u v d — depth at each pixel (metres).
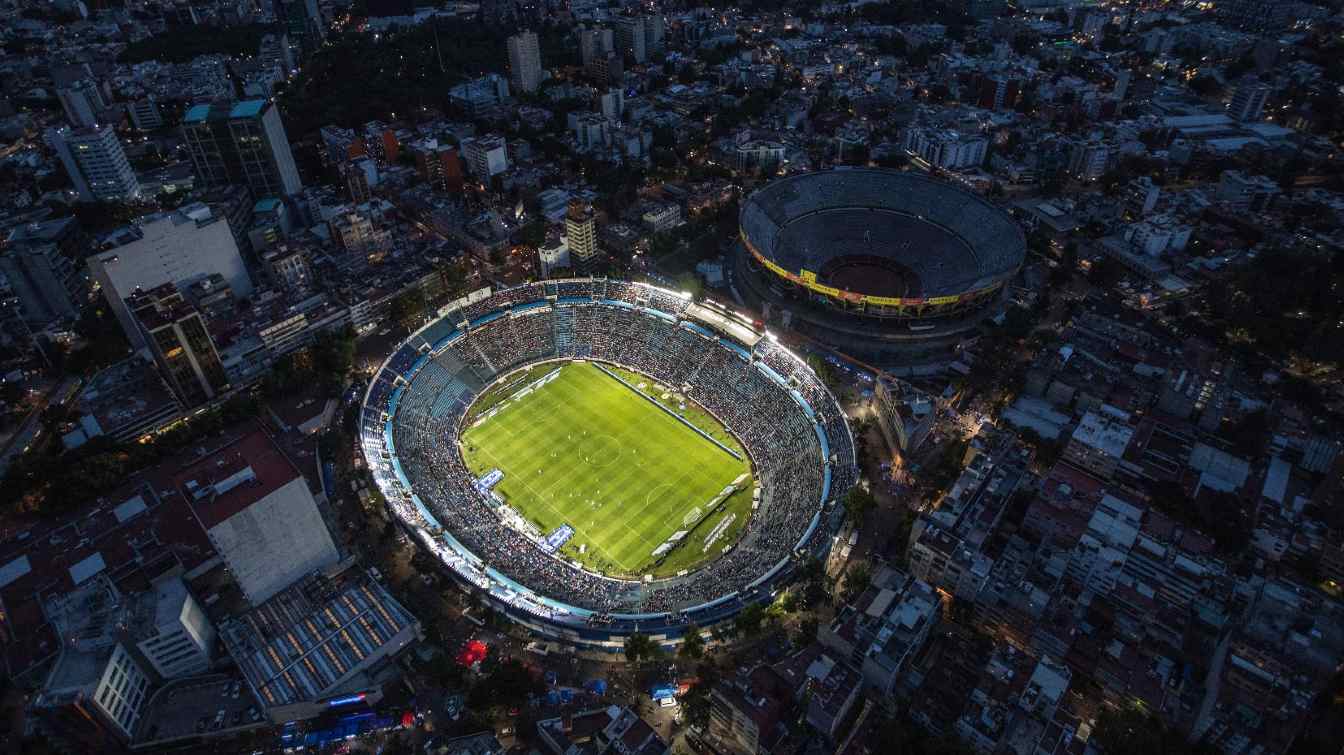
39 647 197.38
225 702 191.75
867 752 173.88
